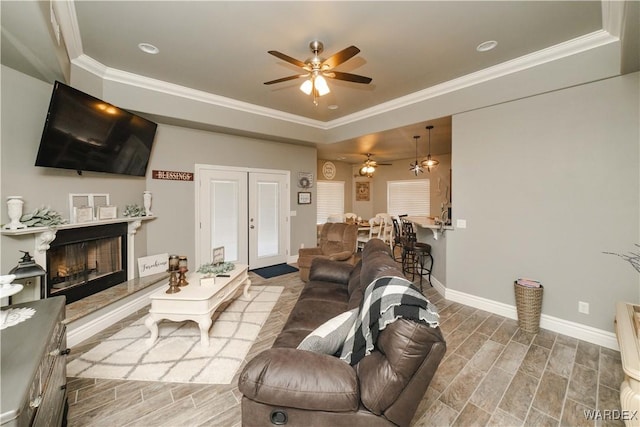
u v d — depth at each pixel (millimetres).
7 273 2189
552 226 2795
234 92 3908
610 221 2484
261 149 5281
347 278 2891
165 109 3660
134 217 3438
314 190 6199
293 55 2869
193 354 2375
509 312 3111
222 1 2064
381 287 1383
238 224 5016
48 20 1857
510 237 3084
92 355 2346
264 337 2693
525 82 2893
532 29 2402
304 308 2207
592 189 2562
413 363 1067
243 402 1188
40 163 2359
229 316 3150
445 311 3285
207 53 2836
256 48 2740
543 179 2836
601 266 2535
